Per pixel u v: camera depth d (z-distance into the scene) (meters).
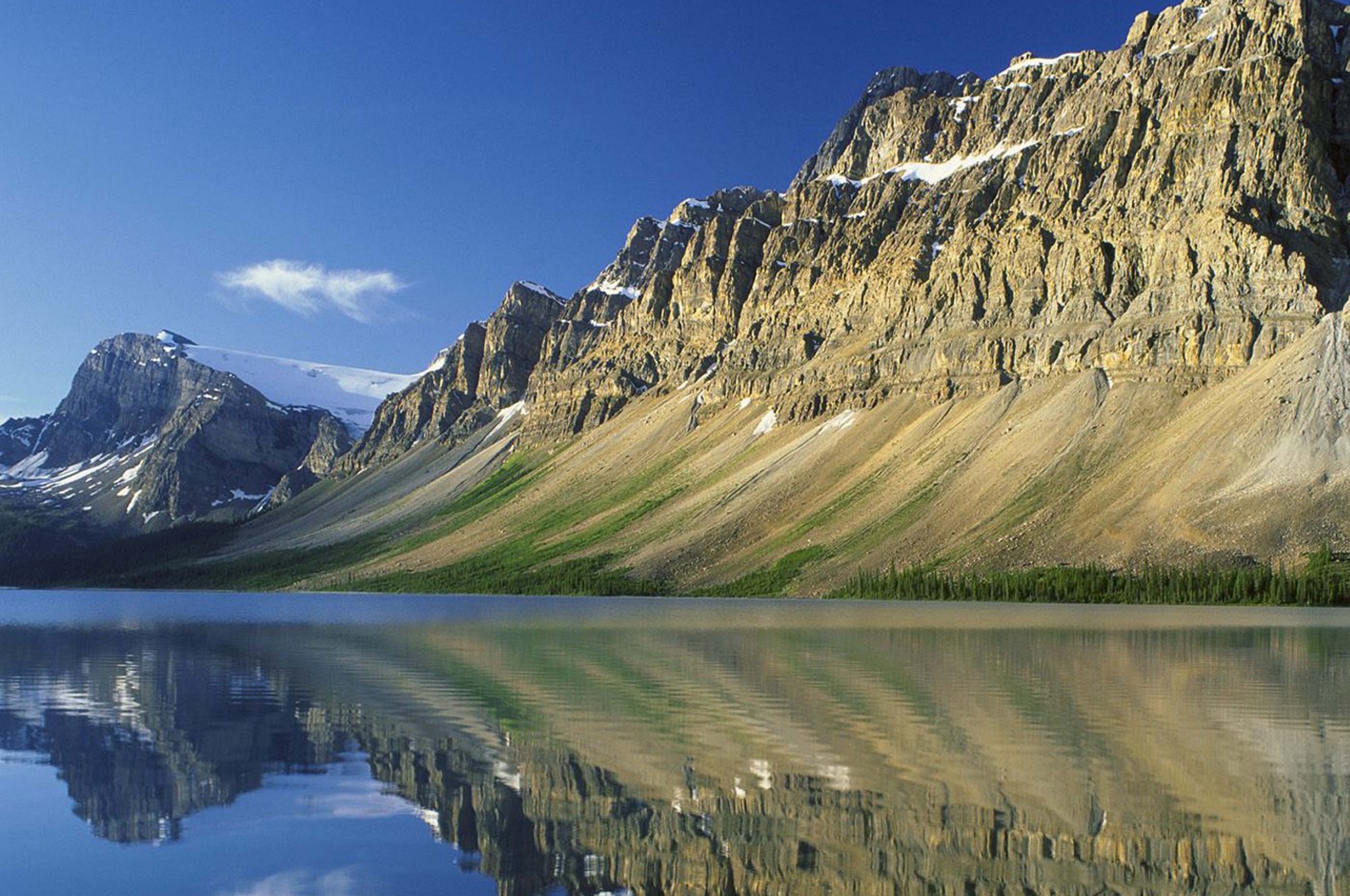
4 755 56.78
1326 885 36.22
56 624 178.50
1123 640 125.88
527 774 51.69
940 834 41.69
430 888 36.41
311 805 46.69
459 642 128.25
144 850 40.94
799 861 38.69
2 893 36.31
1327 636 133.00
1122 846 40.38
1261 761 54.00
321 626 166.50
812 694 77.62
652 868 38.28
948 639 128.75
